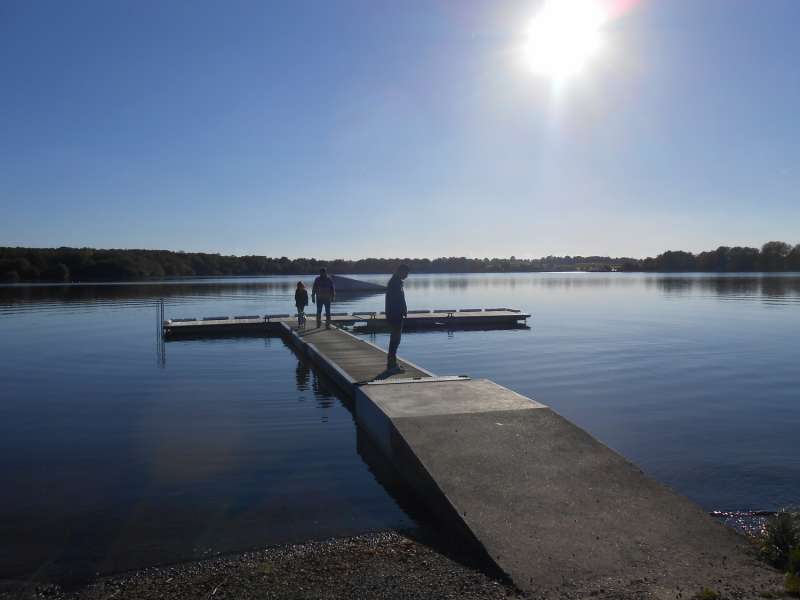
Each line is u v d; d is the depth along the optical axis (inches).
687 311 1306.6
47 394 491.2
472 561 195.8
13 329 984.9
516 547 192.4
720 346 767.1
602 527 203.8
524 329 994.1
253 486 279.9
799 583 163.3
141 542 223.1
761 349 738.8
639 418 408.5
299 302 853.2
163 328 893.2
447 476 237.9
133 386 523.5
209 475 294.8
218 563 205.2
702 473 298.0
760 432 371.2
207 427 385.7
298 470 301.4
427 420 294.4
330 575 191.6
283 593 180.1
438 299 1856.5
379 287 2218.3
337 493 270.7
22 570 202.7
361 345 655.8
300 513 249.1
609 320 1127.0
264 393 491.2
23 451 335.6
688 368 608.7
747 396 476.1
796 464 310.5
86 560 209.3
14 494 270.5
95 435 368.5
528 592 169.6
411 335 924.6
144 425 392.2
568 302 1647.4
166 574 198.2
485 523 205.8
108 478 291.1
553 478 236.5
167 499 264.7
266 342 827.4
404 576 187.9
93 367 624.1
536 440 269.7
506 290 2433.6
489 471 241.9
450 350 754.2
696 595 163.3
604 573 178.4
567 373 584.7
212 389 508.4
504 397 335.9
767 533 198.1
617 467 245.4
